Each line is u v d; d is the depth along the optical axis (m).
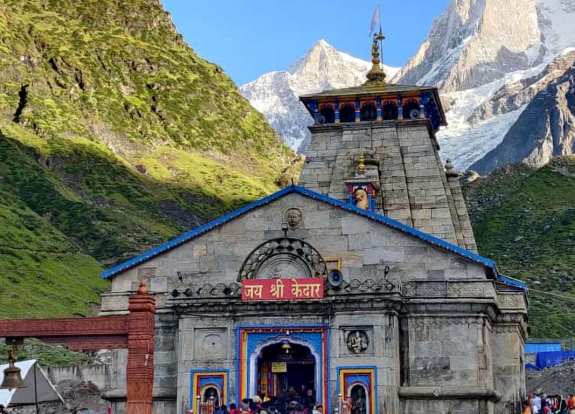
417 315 48.69
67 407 66.56
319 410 44.78
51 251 171.62
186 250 51.34
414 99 61.38
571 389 77.88
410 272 48.91
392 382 46.69
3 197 197.62
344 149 60.91
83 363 86.56
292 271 49.09
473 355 47.81
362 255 49.22
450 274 48.66
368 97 61.50
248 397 47.72
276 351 50.06
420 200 58.59
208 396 48.22
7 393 47.50
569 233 187.88
